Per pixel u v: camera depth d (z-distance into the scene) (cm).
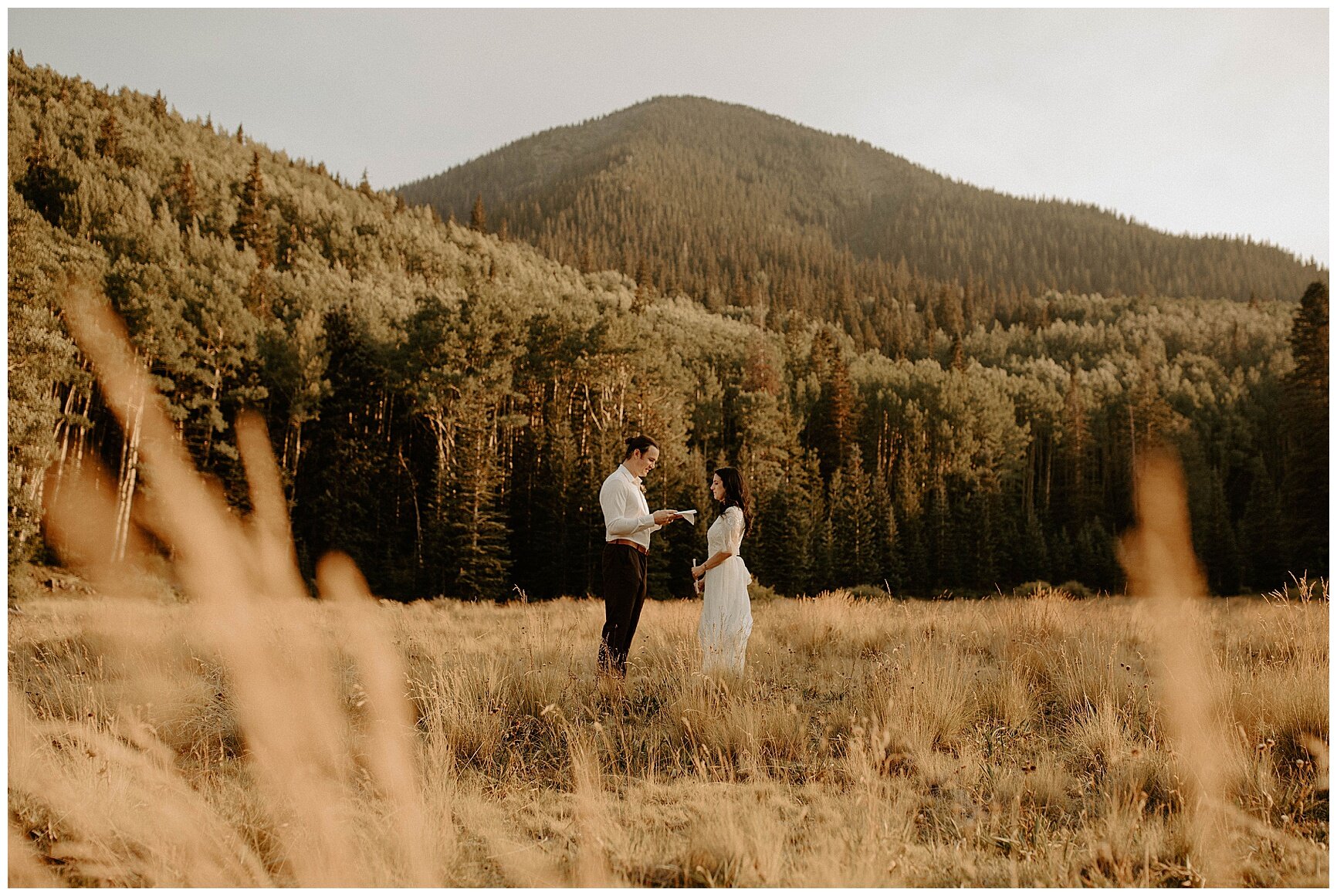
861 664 606
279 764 361
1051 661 568
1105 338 13238
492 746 407
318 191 12975
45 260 3294
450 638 720
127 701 425
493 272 10994
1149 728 422
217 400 3869
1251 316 13525
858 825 304
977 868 276
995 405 7181
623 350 5031
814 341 9369
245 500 3419
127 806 309
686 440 5791
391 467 4228
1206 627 691
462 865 284
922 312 17700
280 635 607
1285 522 4194
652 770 361
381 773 353
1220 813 316
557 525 3788
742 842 280
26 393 2162
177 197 9031
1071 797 350
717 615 535
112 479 3553
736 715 419
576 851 293
